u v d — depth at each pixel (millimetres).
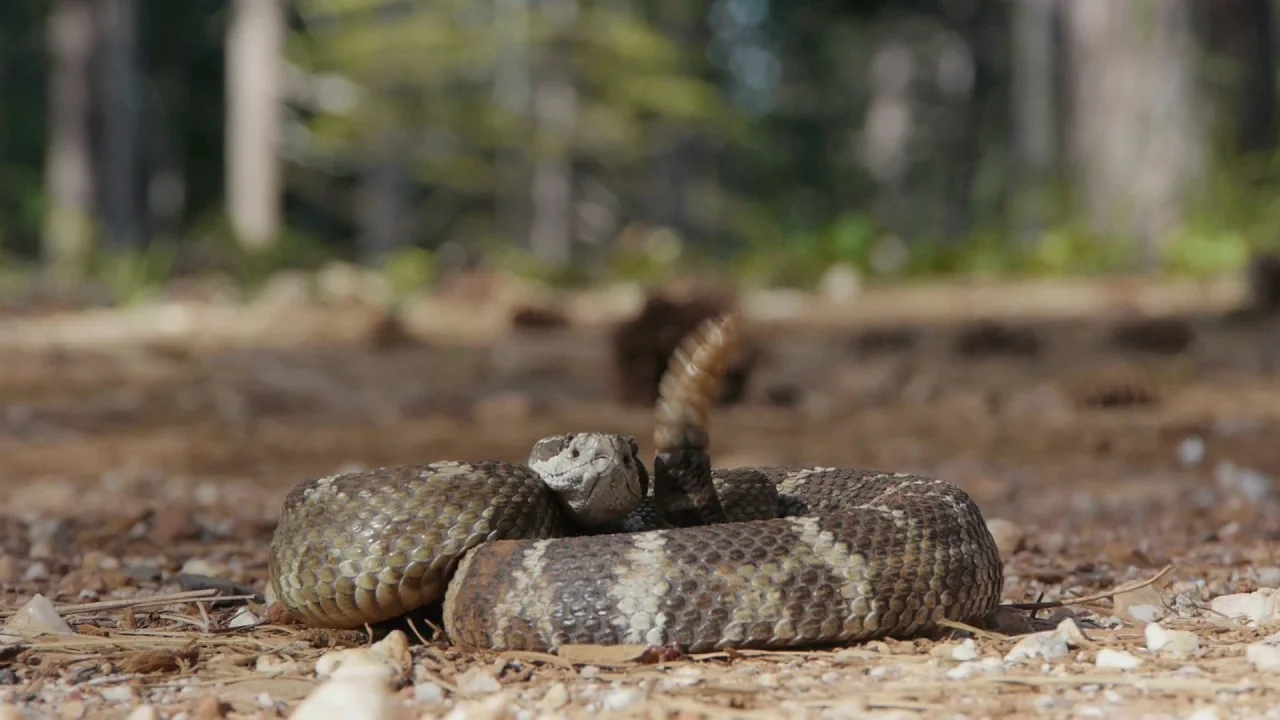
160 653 5066
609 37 51438
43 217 42219
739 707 4359
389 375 17156
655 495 5477
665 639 4863
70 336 21281
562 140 52688
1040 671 4762
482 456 11453
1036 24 37875
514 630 4926
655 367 14383
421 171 54844
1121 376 13867
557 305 24094
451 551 5090
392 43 49500
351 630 5422
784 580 4914
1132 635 5359
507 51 52375
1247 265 20938
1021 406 13961
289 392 15867
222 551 7691
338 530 5121
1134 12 26578
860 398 14758
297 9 54344
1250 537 7719
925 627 5113
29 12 56531
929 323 20234
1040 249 26578
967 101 57781
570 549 4969
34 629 5531
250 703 4527
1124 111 26688
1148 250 25828
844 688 4547
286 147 53000
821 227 30922
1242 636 5316
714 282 23750
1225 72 26469
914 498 5426
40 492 9891
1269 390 14383
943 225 55469
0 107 58594
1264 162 26172
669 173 58094
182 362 18188
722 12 63938
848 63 62094
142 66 54406
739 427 13016
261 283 31234
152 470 10945
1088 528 8305
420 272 30750
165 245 36344
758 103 65000
